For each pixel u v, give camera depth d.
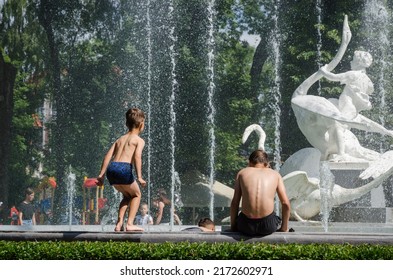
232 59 74.81
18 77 80.19
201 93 71.56
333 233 19.97
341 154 30.25
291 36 66.81
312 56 65.12
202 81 71.56
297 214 29.53
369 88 31.36
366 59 31.45
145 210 39.66
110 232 20.28
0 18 75.50
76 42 76.12
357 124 29.89
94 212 68.44
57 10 75.38
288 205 20.02
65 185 74.25
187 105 71.31
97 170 75.31
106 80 75.38
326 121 30.36
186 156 70.12
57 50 75.69
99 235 20.16
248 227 19.61
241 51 75.06
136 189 21.34
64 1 75.31
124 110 73.81
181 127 70.81
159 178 69.25
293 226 29.09
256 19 74.50
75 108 75.50
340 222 30.08
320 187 29.30
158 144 70.19
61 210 72.12
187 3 72.00
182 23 72.06
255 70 73.00
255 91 73.12
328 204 29.41
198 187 55.97
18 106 80.62
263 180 19.78
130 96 73.25
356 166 29.94
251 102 73.00
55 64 75.69
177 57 71.69
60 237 20.38
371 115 60.91
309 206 29.30
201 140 70.75
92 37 76.25
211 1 71.94
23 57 76.12
